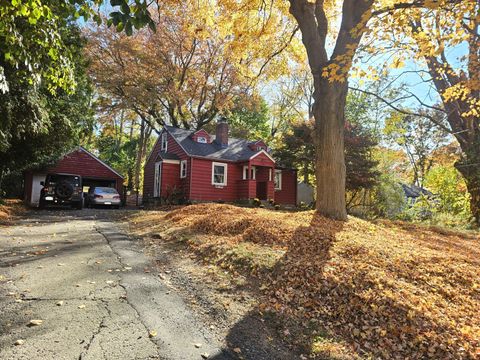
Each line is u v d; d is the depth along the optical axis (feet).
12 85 29.71
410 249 23.94
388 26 23.75
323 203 33.01
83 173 79.36
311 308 15.43
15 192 73.41
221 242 25.27
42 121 36.45
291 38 46.91
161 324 13.05
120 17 11.59
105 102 86.89
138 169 115.85
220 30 47.06
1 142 33.30
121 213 52.90
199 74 90.74
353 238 24.80
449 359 11.90
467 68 30.17
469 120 54.75
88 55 78.02
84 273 18.79
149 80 82.12
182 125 106.11
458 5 20.15
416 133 111.34
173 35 83.92
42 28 16.88
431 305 15.24
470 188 57.11
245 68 53.11
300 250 22.26
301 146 76.79
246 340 12.56
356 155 67.67
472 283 18.45
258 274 19.01
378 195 72.69
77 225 37.40
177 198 70.18
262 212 40.73
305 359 11.74
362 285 16.55
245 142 86.53
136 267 20.90
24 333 11.55
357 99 102.37
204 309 14.99
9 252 22.84
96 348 10.82
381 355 12.28
